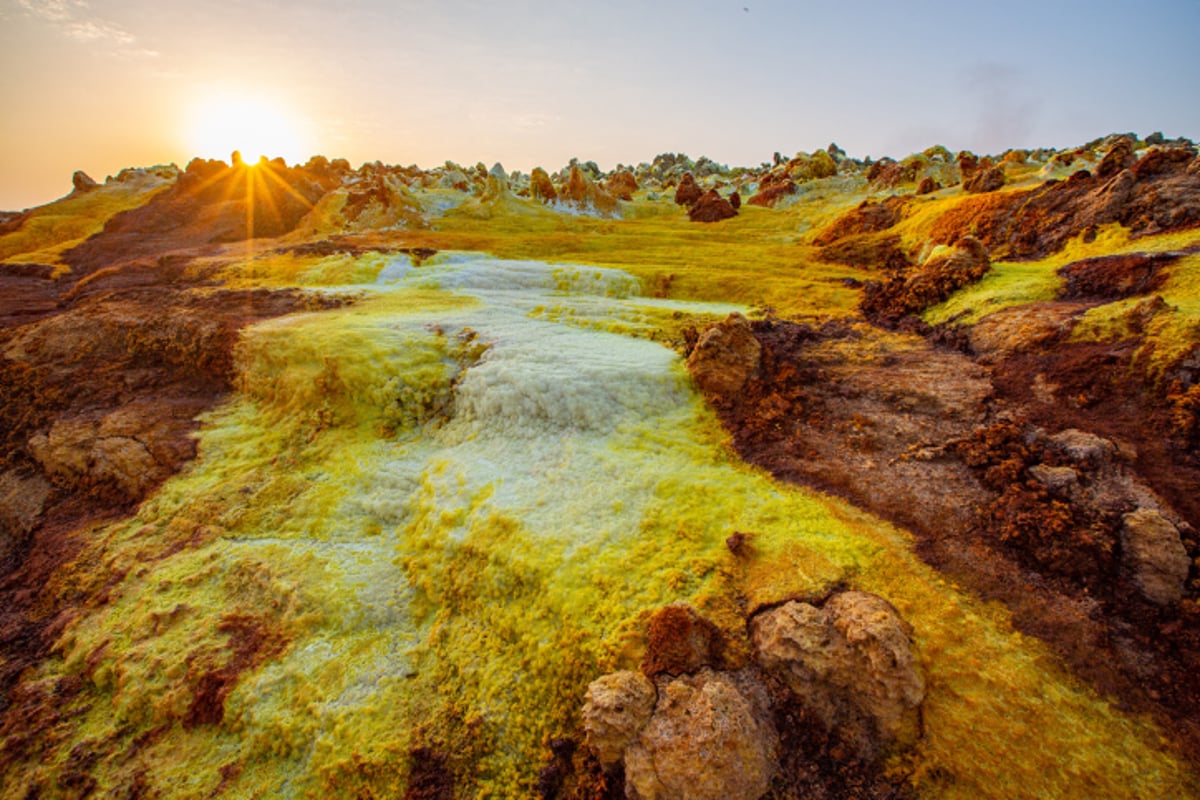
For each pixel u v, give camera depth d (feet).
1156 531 45.29
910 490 57.93
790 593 46.68
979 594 46.03
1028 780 34.73
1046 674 39.88
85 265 219.20
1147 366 61.98
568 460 69.36
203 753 47.85
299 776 45.14
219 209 287.07
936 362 80.02
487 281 144.25
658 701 39.93
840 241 171.12
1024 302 86.69
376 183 271.90
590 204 293.64
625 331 103.55
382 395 86.84
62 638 59.72
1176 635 41.29
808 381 79.30
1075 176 130.11
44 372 107.14
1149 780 34.50
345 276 149.18
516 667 48.65
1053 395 65.51
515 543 57.26
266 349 99.55
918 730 37.70
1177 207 102.53
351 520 69.67
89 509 80.79
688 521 56.80
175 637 56.54
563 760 42.14
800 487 61.00
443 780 43.45
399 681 50.29
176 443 86.07
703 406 78.69
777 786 37.52
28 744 50.67
